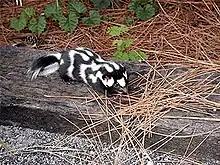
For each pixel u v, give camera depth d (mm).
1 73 2061
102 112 1933
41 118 1983
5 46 2168
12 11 2496
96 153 1909
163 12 2449
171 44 2287
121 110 1926
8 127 2023
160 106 1928
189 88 1979
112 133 1925
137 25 2393
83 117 1938
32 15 2381
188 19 2422
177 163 1884
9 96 1985
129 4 2428
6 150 1934
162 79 2018
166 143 1905
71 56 2004
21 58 2115
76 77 2002
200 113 1906
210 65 2100
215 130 1866
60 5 2459
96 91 1983
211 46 2277
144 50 2250
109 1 2424
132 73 2043
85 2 2529
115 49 2277
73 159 1896
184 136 1881
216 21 2406
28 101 1976
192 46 2277
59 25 2387
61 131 1991
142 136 1902
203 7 2480
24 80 2035
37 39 2346
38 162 1893
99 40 2330
